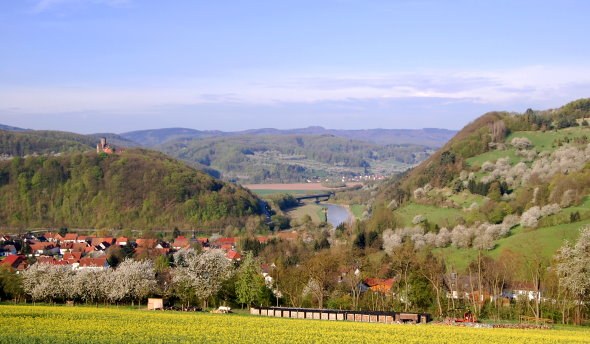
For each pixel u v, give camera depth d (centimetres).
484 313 11456
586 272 9706
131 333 7681
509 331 8400
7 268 13788
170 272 14850
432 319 10650
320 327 8556
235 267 14312
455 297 12750
